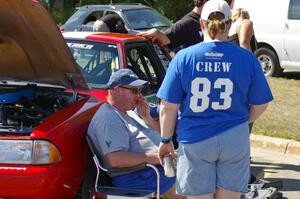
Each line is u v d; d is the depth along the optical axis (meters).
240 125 3.93
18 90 4.93
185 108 3.95
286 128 8.80
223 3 3.96
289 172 7.24
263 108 4.02
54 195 4.38
